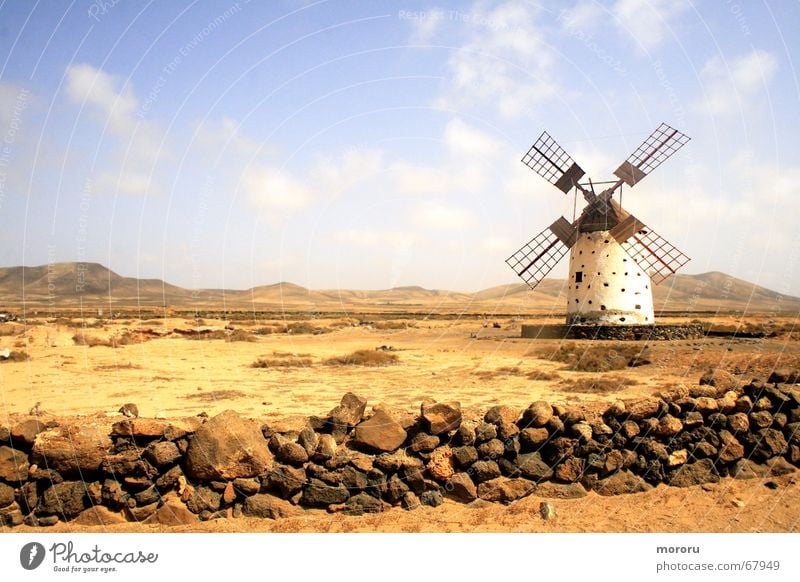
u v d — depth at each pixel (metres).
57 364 28.95
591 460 10.62
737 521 9.76
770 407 11.81
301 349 42.12
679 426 11.10
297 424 10.45
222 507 9.66
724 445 11.30
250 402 19.53
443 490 10.23
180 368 29.41
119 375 25.97
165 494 9.57
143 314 93.69
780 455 11.57
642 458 10.89
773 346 34.19
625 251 46.03
